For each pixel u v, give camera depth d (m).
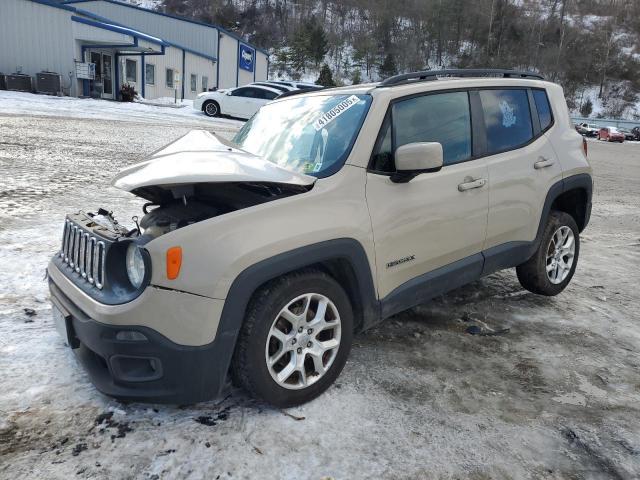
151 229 2.65
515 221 3.92
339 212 2.81
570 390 3.12
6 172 7.97
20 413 2.56
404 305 3.26
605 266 5.89
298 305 2.75
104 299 2.43
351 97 3.35
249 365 2.55
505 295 4.68
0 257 4.53
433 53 101.69
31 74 24.03
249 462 2.34
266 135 3.60
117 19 40.44
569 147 4.43
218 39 39.88
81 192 7.13
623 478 2.39
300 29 91.75
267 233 2.53
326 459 2.39
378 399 2.90
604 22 127.75
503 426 2.73
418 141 3.33
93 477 2.20
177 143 3.32
